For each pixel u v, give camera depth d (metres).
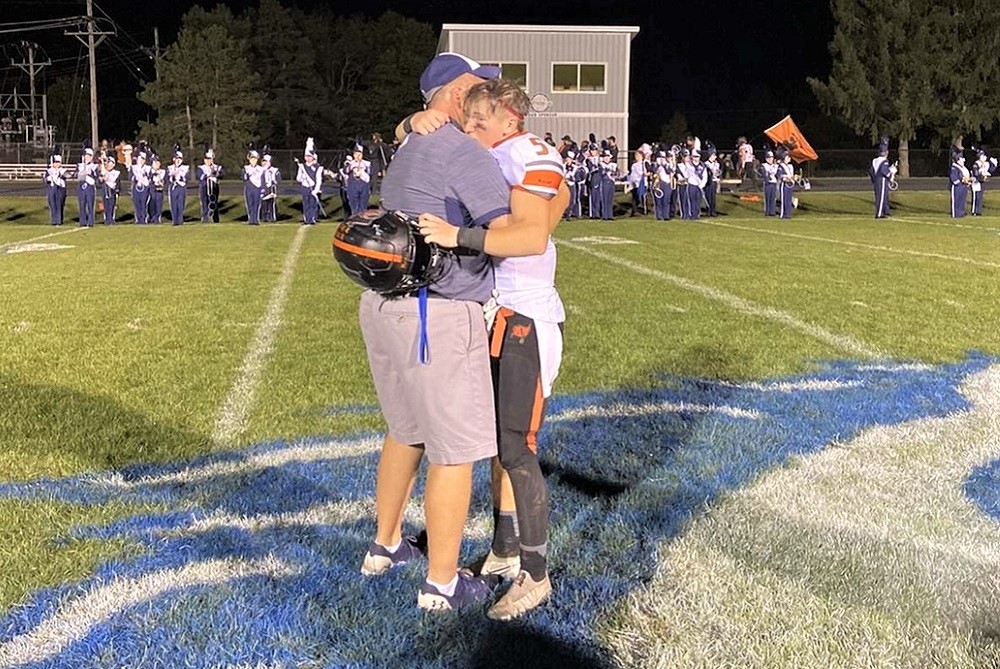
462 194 2.82
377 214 2.79
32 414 4.89
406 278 2.75
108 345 6.59
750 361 6.15
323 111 56.38
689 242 14.20
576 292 8.96
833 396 5.34
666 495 3.83
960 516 3.65
